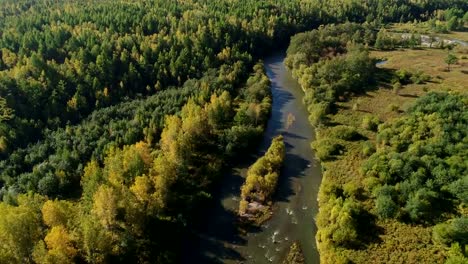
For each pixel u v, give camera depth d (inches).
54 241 2861.7
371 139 4840.1
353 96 6028.5
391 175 3927.2
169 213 3767.2
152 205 3560.5
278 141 4781.0
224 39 7672.2
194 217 3811.5
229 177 4411.9
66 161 4288.9
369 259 3176.7
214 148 4805.6
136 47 6875.0
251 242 3538.4
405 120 4835.1
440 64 7071.9
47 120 5221.5
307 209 3909.9
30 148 4714.6
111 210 3277.6
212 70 6643.7
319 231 3508.9
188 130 4690.0
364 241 3351.4
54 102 5364.2
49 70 5797.2
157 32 7726.4
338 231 3351.4
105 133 4790.8
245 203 3900.1
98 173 3745.1
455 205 3565.5
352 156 4534.9
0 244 2888.8
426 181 3737.7
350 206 3553.2
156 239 3452.3
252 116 5305.1
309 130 5339.6
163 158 3971.5
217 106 5137.8
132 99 5959.6
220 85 6156.5
